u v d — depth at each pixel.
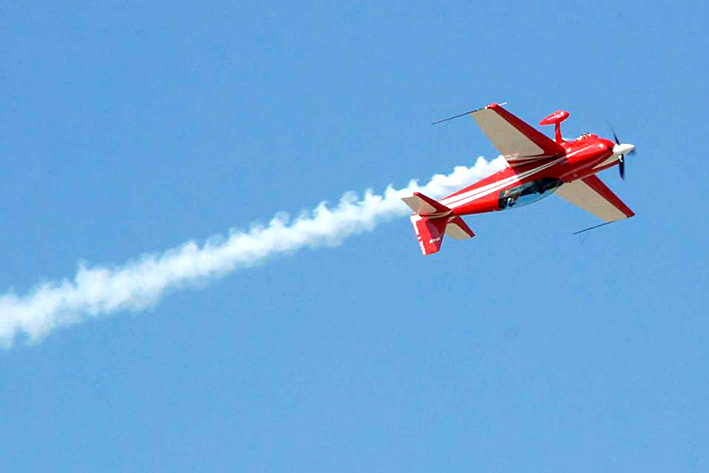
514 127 104.69
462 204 110.81
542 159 108.50
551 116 109.69
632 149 109.62
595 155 108.12
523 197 109.81
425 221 111.81
